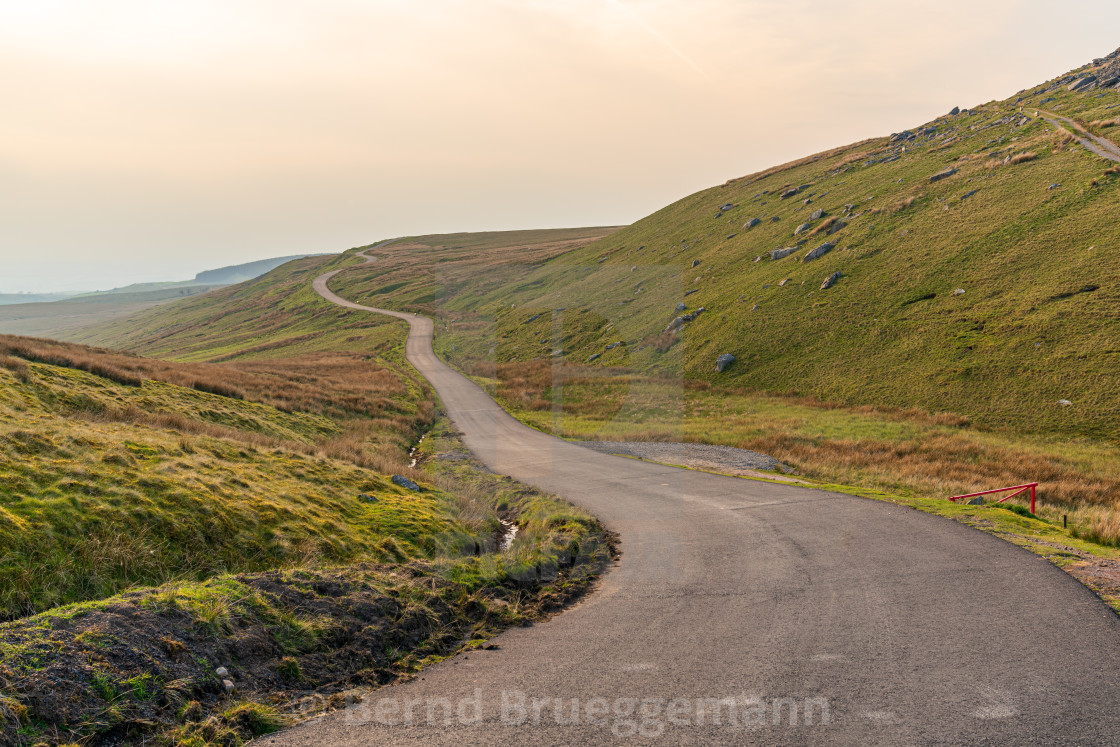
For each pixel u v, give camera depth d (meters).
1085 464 24.30
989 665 6.17
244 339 120.31
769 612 8.06
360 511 14.20
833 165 87.50
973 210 52.41
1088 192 47.16
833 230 60.16
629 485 17.08
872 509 14.64
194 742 5.03
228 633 6.70
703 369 46.12
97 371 26.73
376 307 118.00
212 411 26.69
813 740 4.87
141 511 10.12
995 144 68.25
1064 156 55.38
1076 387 31.39
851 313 46.06
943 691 5.65
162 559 9.33
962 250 47.59
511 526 12.25
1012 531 12.26
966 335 38.97
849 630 7.29
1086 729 4.93
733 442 28.86
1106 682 5.73
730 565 10.48
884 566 9.96
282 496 13.36
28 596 7.57
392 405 41.06
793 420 33.38
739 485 18.16
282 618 7.30
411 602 8.41
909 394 35.84
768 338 46.69
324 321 115.56
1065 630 7.00
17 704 4.78
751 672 6.23
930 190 59.66
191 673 5.92
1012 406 31.83
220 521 10.80
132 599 6.92
